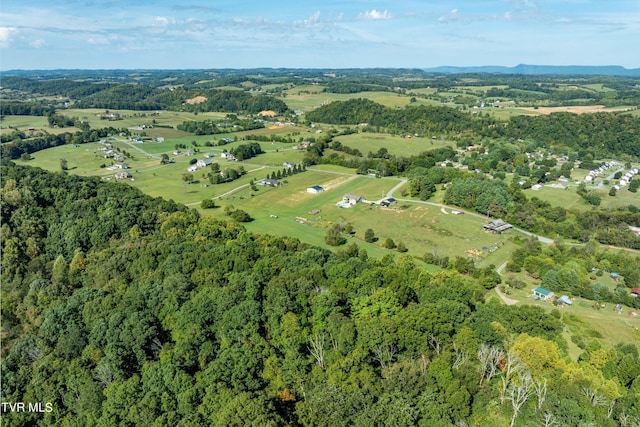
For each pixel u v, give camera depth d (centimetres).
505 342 7838
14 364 7531
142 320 7681
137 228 12706
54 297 9362
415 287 10025
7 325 9000
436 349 7525
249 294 8494
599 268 13912
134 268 10194
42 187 14262
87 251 12169
